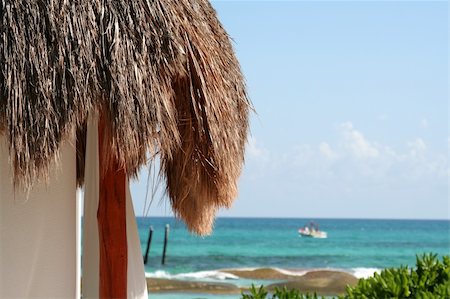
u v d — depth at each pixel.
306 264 36.72
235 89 5.08
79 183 5.71
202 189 4.96
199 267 33.75
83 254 4.86
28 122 4.21
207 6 5.30
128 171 4.87
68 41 4.36
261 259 36.16
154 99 4.44
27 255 4.53
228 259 35.66
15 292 4.49
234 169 4.93
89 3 4.48
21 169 4.20
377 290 5.22
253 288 5.13
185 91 4.79
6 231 4.52
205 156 4.82
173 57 4.58
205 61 4.80
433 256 5.52
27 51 4.29
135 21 4.54
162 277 29.98
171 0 4.82
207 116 4.75
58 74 4.30
